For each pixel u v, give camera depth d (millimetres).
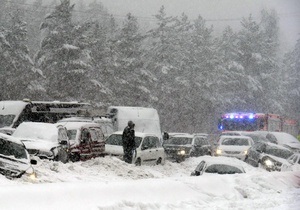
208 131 116375
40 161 29969
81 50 90938
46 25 92125
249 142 51344
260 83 129875
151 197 20094
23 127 35125
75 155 35500
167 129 110688
